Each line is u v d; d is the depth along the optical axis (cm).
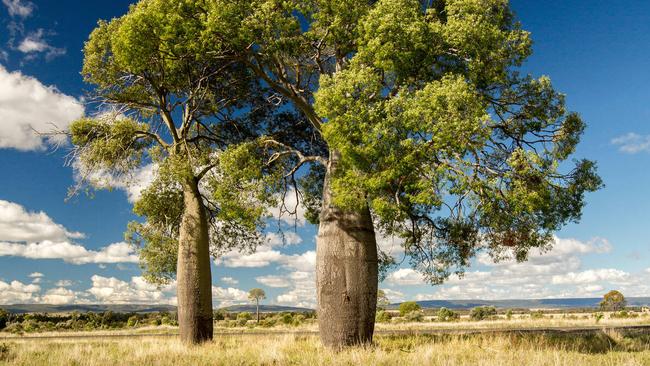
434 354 1136
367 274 1462
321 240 1502
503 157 1420
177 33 1523
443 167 1174
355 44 1559
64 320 6475
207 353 1352
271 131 2138
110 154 1845
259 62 1636
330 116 1261
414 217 1822
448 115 1177
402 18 1344
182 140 1817
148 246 2089
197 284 1775
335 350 1388
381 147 1203
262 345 1536
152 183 1902
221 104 2031
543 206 1294
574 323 3547
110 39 1748
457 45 1389
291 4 1488
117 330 4550
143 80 1864
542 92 1516
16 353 1395
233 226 2133
